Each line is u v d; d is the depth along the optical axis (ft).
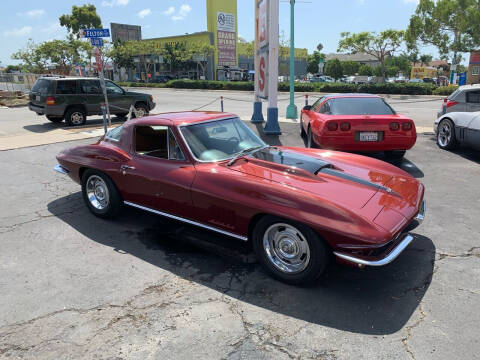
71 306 9.95
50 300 10.21
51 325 9.23
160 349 8.39
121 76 202.39
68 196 18.54
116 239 13.84
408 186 12.01
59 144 31.45
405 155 26.21
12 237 14.03
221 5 175.01
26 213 16.37
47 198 18.29
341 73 223.30
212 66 179.01
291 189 10.52
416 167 23.04
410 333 8.74
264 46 35.14
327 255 9.99
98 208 15.57
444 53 97.19
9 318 9.50
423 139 32.19
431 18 95.09
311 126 24.39
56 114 40.83
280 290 10.57
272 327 9.05
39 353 8.32
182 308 9.82
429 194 18.16
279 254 10.86
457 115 26.35
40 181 21.13
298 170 11.78
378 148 21.94
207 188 11.62
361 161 14.03
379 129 21.53
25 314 9.64
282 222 10.31
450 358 7.97
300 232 10.05
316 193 10.43
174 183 12.41
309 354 8.17
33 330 9.05
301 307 9.78
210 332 8.91
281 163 12.44
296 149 15.12
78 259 12.40
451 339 8.52
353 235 9.20
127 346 8.50
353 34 108.27
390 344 8.40
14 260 12.36
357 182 11.55
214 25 174.19
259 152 13.65
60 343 8.62
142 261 12.26
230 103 73.56
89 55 150.20
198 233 14.30
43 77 41.75
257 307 9.82
